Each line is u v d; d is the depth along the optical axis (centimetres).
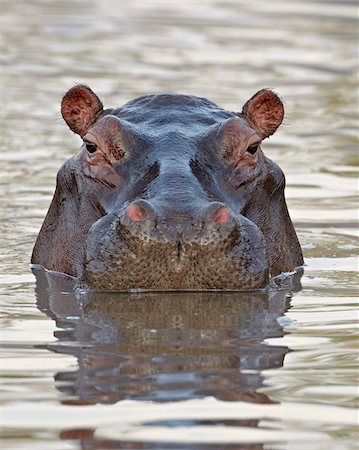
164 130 3444
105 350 2711
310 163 5366
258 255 3247
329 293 3366
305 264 3794
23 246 4009
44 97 6719
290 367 2586
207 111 3603
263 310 3105
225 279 3192
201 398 2369
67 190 3650
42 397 2373
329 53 8381
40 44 8506
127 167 3369
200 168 3325
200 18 9994
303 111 6531
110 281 3192
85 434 2173
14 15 9850
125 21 9738
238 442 2139
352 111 6575
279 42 8819
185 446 2116
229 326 2941
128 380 2475
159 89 6850
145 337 2831
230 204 3328
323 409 2312
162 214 3117
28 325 2956
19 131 5912
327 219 4428
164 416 2261
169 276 3169
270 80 7344
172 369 2559
